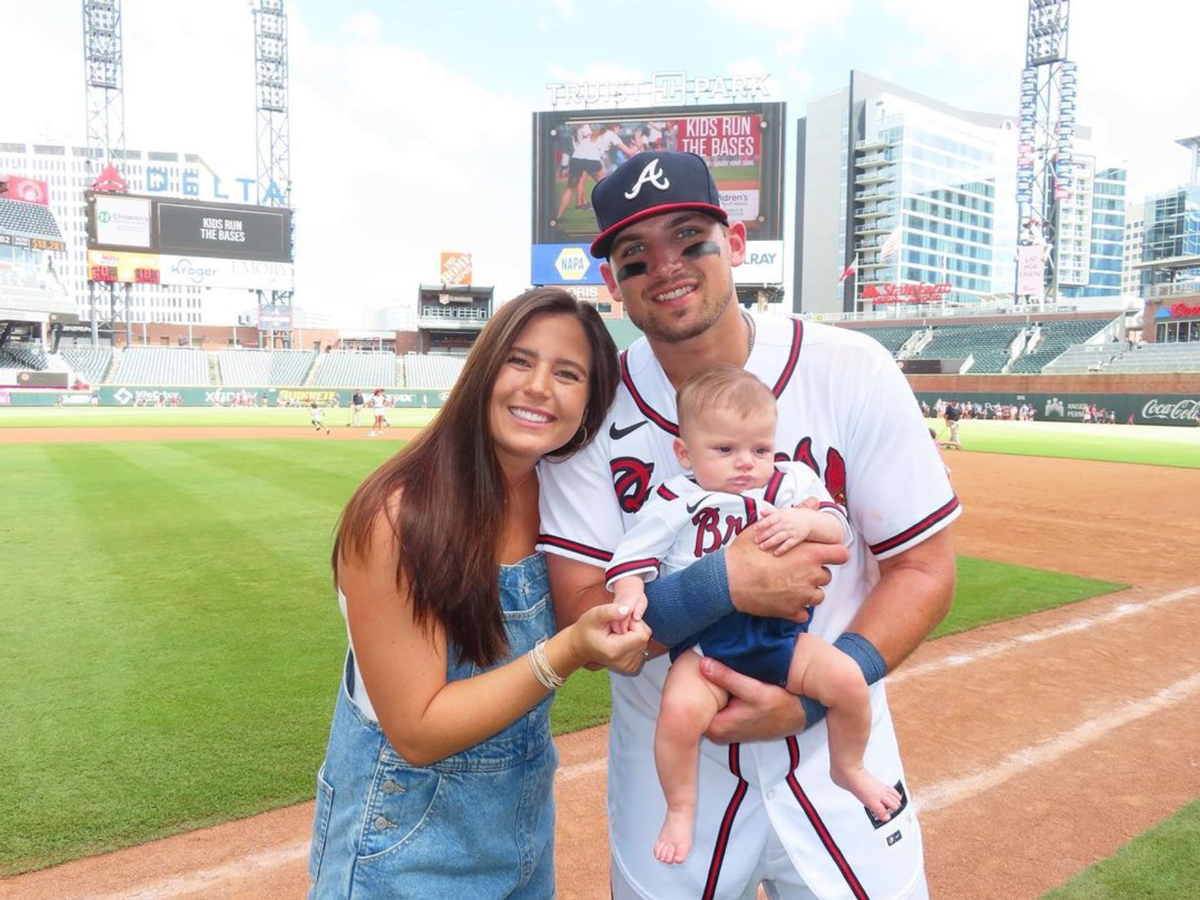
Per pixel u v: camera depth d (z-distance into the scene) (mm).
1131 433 30484
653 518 1775
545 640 1734
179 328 75625
